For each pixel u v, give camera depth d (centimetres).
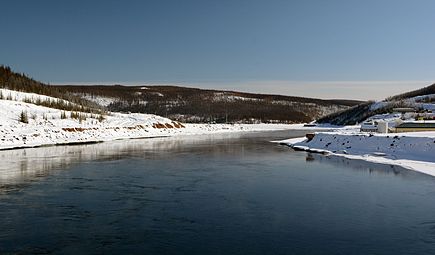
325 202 1811
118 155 3778
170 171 2733
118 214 1616
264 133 8850
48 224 1476
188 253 1197
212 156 3712
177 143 5491
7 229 1418
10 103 7631
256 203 1795
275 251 1212
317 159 3462
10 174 2566
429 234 1360
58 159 3388
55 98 10850
